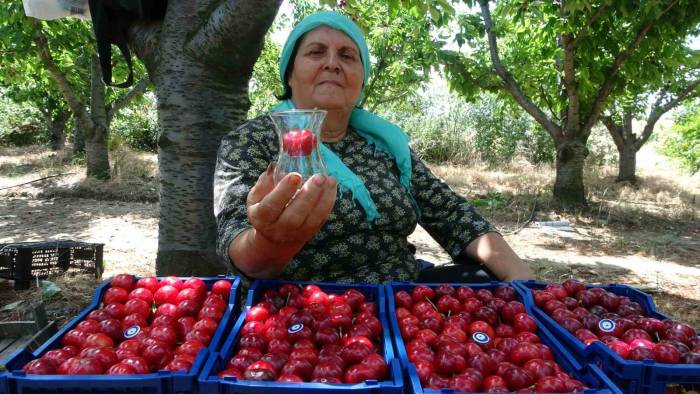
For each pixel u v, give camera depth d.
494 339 1.77
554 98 10.40
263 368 1.36
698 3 7.69
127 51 3.20
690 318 4.34
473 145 17.97
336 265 2.32
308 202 1.48
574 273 5.74
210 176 3.02
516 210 9.58
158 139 3.05
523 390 1.31
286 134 1.59
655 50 8.56
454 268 2.54
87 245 4.90
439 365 1.49
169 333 1.66
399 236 2.48
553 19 7.95
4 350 2.63
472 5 8.45
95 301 1.94
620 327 1.73
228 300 1.93
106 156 11.23
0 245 4.76
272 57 12.54
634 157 13.71
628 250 7.12
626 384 1.39
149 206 9.30
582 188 9.95
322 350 1.55
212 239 3.07
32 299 4.24
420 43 9.62
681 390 1.43
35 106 18.48
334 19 2.30
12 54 9.46
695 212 10.04
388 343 1.58
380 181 2.39
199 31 2.85
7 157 15.33
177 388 1.28
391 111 18.38
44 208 8.78
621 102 11.82
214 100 2.97
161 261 3.08
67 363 1.37
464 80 9.81
